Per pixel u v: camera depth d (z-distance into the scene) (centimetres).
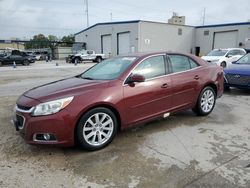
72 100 348
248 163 332
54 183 291
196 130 456
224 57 1578
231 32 3509
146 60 438
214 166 324
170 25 3675
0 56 2527
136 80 391
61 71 1758
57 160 345
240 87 780
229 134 436
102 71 456
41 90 393
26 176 305
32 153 366
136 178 299
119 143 399
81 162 339
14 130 457
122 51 3731
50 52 4553
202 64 536
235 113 568
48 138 342
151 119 436
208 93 541
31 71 1786
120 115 390
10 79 1288
